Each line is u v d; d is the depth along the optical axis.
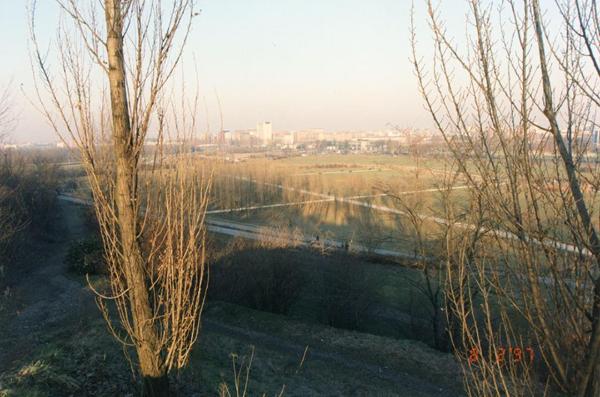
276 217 37.19
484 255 3.40
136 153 4.67
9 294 17.25
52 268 21.58
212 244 20.28
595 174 2.63
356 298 19.50
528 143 2.72
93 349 10.23
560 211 2.65
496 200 2.71
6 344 12.04
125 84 4.61
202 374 10.30
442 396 11.78
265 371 12.30
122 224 4.73
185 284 5.16
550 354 2.69
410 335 18.66
